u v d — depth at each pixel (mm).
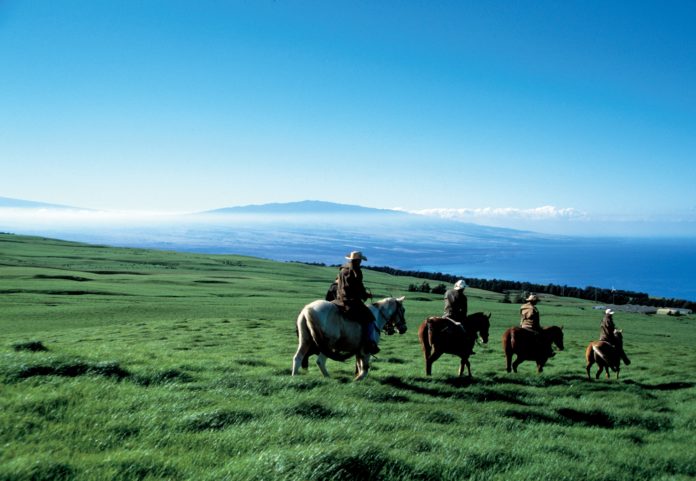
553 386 17234
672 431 12984
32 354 11469
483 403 13055
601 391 17344
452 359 26797
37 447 6363
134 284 105750
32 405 7895
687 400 17672
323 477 6172
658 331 72625
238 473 5941
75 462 5879
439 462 7289
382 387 12859
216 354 21250
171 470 5965
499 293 172125
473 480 6973
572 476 7762
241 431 7781
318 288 131500
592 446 10180
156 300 76500
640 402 15961
